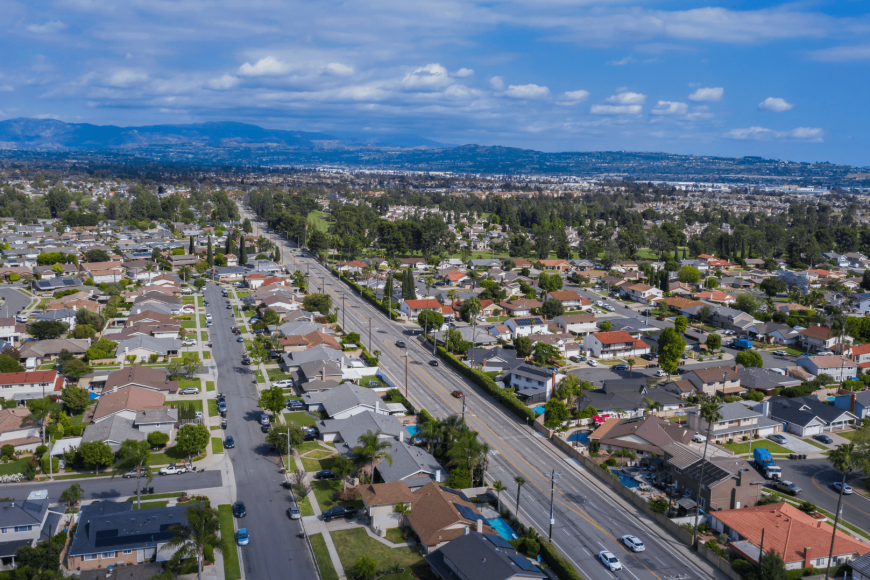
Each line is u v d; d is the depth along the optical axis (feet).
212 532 242.78
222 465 335.88
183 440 329.72
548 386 452.35
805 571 251.19
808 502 314.14
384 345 569.64
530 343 536.83
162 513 267.80
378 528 281.54
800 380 492.95
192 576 243.19
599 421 412.57
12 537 252.83
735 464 318.86
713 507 298.56
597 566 256.73
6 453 330.34
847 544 264.11
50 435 347.77
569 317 639.35
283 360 503.20
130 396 390.83
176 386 431.02
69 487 305.73
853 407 427.74
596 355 562.25
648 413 428.97
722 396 464.24
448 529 264.31
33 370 447.83
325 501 303.07
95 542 246.27
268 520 284.82
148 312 594.24
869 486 335.26
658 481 335.06
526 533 271.69
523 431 395.96
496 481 319.88
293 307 652.07
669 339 491.72
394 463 324.39
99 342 506.07
